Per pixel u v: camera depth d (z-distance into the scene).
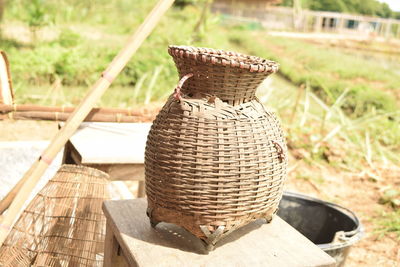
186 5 10.32
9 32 8.01
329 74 8.19
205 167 1.69
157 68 6.02
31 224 2.38
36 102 5.62
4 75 3.10
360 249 3.39
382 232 3.58
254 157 1.73
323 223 2.77
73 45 7.56
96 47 7.57
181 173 1.71
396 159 5.14
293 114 5.66
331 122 6.07
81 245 2.36
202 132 1.70
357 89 7.10
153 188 1.81
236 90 1.76
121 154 2.56
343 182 4.50
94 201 2.44
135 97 5.85
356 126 5.43
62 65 6.45
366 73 8.20
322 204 2.78
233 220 1.76
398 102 6.95
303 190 4.26
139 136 2.92
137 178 2.68
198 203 1.71
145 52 7.09
